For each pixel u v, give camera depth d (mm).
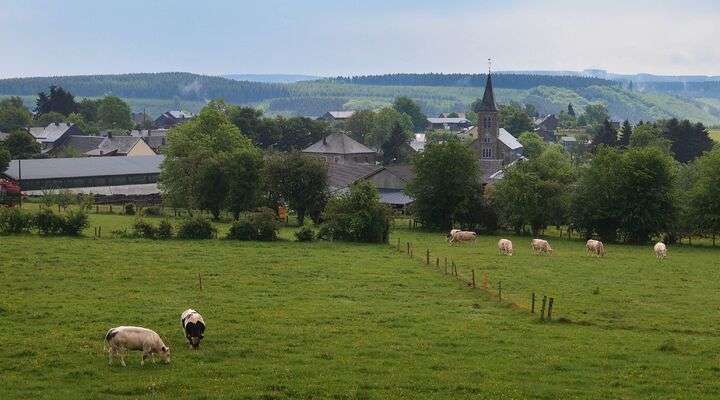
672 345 44594
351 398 34219
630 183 111938
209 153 129250
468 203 118938
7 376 36000
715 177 111375
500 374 38531
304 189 117938
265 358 40500
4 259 69312
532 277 70062
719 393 36344
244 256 76375
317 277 65812
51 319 47531
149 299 54344
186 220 90188
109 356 38531
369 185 95500
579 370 39750
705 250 103000
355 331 46844
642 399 35188
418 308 54281
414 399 34188
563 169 124000
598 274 73438
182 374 36938
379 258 78250
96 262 69312
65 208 123312
